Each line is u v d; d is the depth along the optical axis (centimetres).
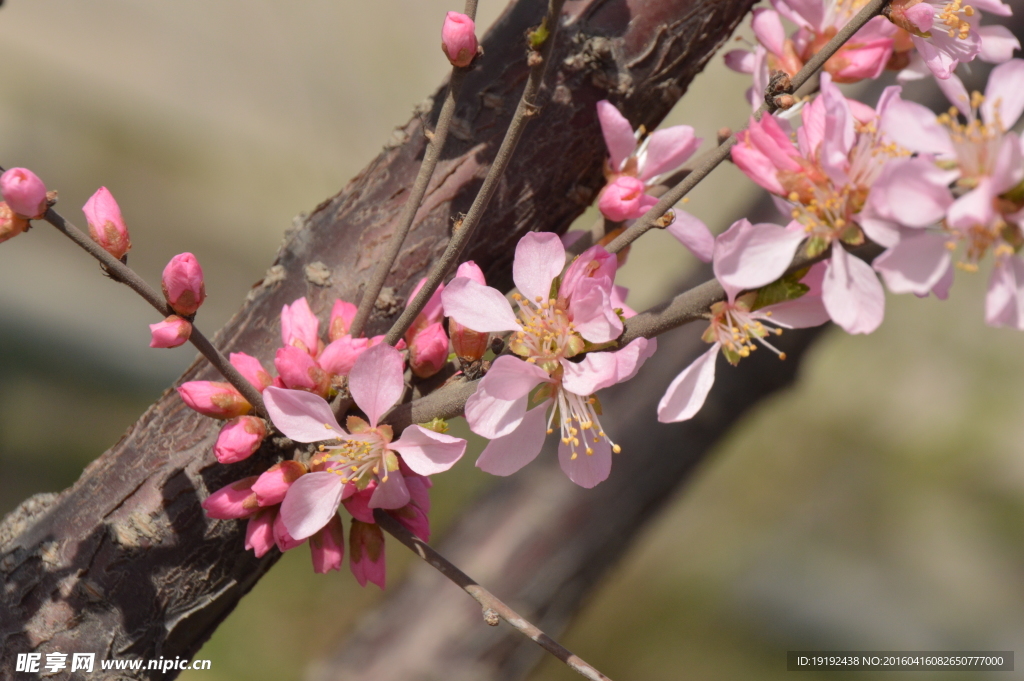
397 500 36
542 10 38
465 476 114
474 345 37
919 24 36
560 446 36
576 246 38
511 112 38
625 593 119
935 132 33
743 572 128
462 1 133
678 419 36
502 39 38
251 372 37
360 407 36
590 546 49
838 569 132
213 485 38
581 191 38
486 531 50
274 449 37
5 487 116
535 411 36
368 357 36
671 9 38
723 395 48
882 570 136
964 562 137
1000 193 33
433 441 36
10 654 37
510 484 51
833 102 34
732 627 120
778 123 36
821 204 34
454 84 36
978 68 43
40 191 35
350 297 38
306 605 106
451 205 38
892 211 33
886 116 34
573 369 36
